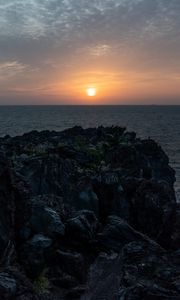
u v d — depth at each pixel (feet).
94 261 78.43
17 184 81.71
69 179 112.37
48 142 194.59
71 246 81.46
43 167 109.29
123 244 81.61
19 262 69.36
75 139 213.87
